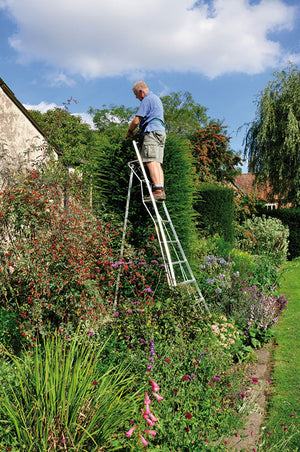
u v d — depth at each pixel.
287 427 3.26
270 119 17.44
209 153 16.94
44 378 2.56
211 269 7.18
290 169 17.59
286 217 16.33
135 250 5.38
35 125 8.26
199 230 11.20
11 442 2.22
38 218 4.73
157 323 4.29
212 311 5.80
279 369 4.61
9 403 2.38
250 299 6.16
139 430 2.45
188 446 2.67
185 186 6.62
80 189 5.95
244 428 3.24
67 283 4.23
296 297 8.29
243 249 14.16
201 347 4.16
